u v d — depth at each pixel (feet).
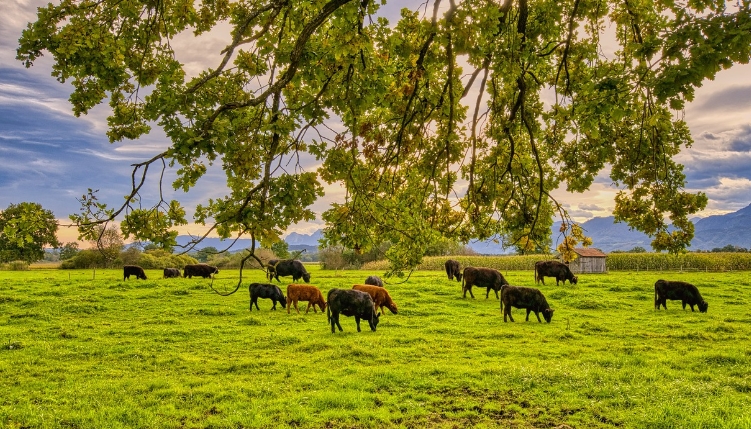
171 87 16.84
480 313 72.95
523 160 32.65
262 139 21.27
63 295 88.84
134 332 56.90
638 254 201.46
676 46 14.64
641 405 29.73
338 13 18.42
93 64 22.43
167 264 203.21
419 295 91.76
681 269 187.11
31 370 40.55
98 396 33.55
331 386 35.22
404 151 27.94
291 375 38.65
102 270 196.44
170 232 16.61
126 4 23.09
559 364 40.42
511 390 33.68
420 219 26.58
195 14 25.57
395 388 34.68
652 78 15.39
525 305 65.16
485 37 18.90
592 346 49.42
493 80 27.73
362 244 23.24
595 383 34.40
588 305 78.89
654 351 46.62
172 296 90.07
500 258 198.80
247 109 21.72
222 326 61.31
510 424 27.84
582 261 175.73
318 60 19.49
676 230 28.22
